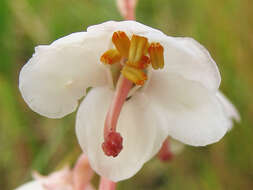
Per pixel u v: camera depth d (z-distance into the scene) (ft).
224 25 0.22
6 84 0.22
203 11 0.22
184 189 0.22
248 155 0.22
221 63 0.22
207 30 0.22
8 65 0.23
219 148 0.22
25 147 0.22
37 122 0.22
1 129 0.22
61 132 0.21
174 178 0.22
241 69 0.22
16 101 0.23
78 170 0.15
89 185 0.16
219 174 0.22
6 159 0.22
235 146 0.22
